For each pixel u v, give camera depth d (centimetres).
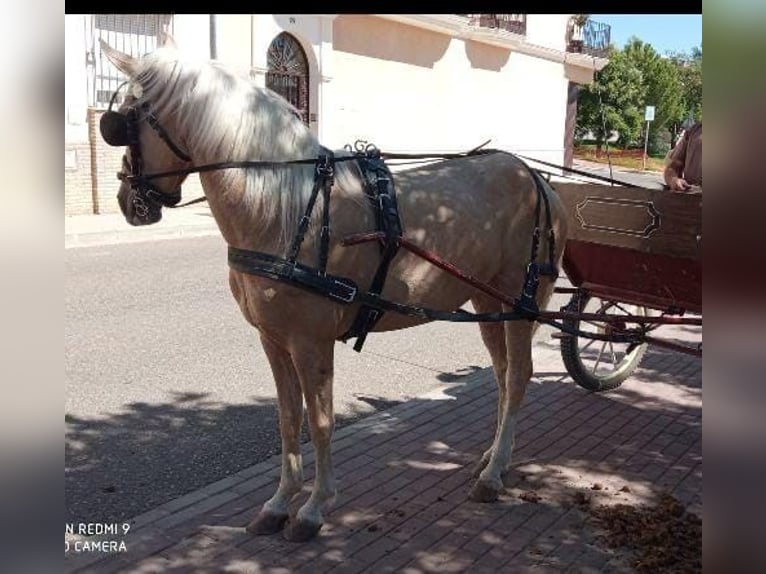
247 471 461
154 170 356
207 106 344
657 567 367
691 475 478
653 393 636
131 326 779
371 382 658
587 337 479
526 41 2736
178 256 1181
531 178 462
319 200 361
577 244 520
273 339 374
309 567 363
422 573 361
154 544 379
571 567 369
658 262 479
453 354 751
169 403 579
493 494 433
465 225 417
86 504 422
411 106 2325
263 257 349
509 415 461
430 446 513
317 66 1955
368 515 415
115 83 1540
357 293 367
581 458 502
